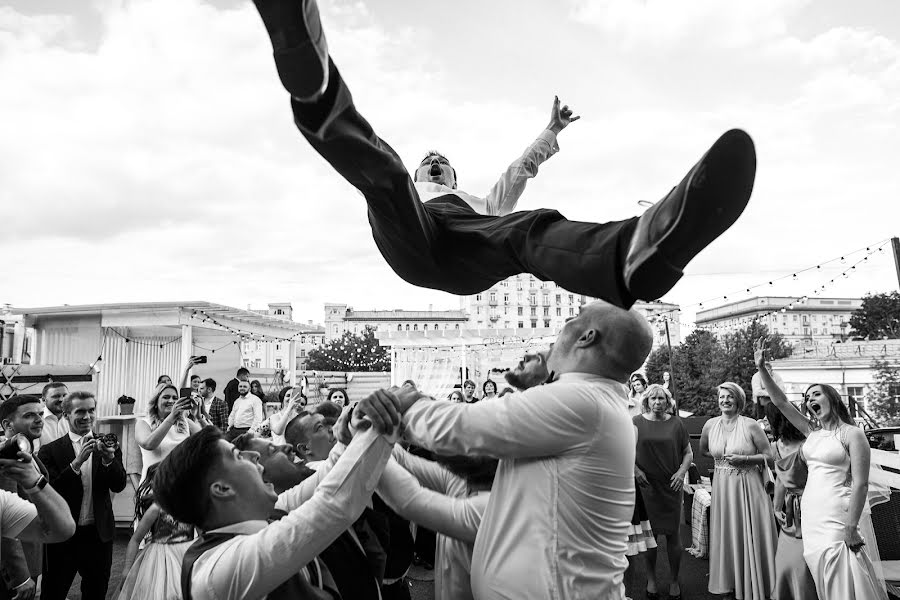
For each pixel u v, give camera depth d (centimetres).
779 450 459
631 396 822
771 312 1222
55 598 419
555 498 174
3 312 1414
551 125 308
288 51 102
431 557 321
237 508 176
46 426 521
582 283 133
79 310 1032
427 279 181
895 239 1032
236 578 152
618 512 183
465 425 173
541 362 253
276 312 10744
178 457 173
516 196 290
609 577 177
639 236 118
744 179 105
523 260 151
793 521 426
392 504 220
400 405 181
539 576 170
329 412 309
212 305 1054
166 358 1139
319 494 164
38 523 262
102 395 1027
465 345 1802
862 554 376
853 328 5369
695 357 3209
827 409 393
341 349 5688
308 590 172
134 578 381
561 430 173
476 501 216
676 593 509
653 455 516
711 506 510
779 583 439
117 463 440
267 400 1321
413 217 154
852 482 378
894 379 2216
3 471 241
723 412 518
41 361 1048
